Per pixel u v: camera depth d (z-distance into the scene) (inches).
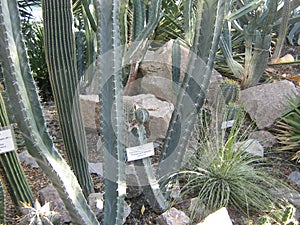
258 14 115.8
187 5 110.5
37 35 136.2
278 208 75.6
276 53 142.6
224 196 76.2
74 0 133.0
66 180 47.8
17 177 63.6
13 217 68.0
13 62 42.3
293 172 87.8
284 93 110.0
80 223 49.4
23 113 42.8
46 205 51.5
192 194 78.9
